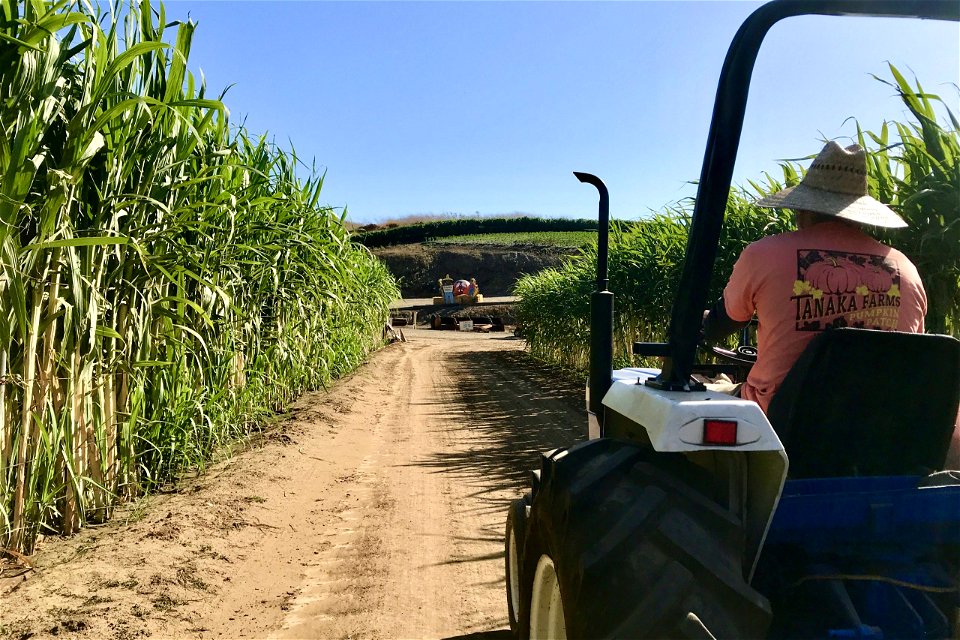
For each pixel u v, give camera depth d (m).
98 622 2.91
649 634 1.79
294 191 7.17
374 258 15.80
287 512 4.64
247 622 3.10
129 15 3.83
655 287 8.52
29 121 3.08
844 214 2.20
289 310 7.30
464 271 60.47
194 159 4.65
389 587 3.50
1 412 3.21
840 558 2.14
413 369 15.10
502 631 3.04
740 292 2.32
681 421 1.90
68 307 3.39
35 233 3.48
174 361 4.70
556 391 11.16
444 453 6.57
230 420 5.86
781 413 2.11
